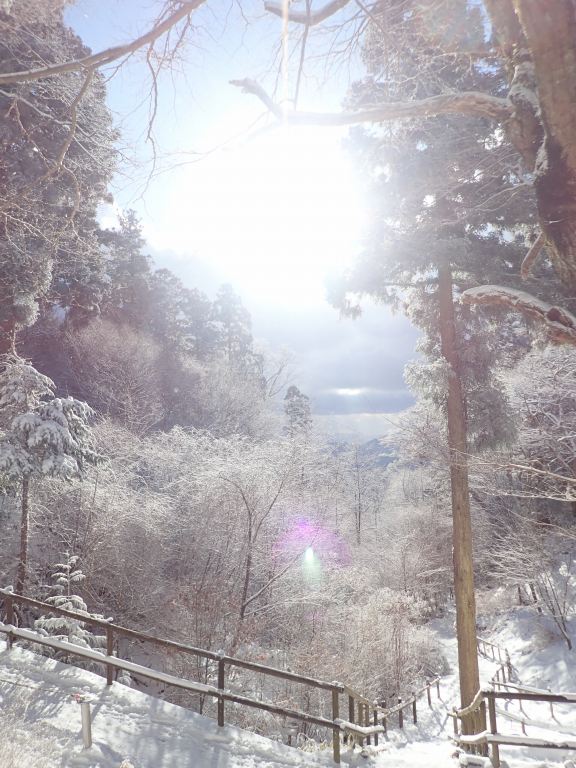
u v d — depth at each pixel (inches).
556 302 171.3
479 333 574.2
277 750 301.1
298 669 610.5
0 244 372.5
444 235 498.3
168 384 1562.5
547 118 125.0
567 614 850.1
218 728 308.5
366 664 711.7
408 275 591.2
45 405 601.0
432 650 921.5
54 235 265.3
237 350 2313.0
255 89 140.3
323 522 907.4
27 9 181.6
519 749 442.6
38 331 1262.3
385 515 1775.3
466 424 548.4
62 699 306.2
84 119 237.8
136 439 951.0
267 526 775.7
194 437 1013.2
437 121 261.9
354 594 901.8
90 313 1322.6
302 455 837.8
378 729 345.7
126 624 645.3
